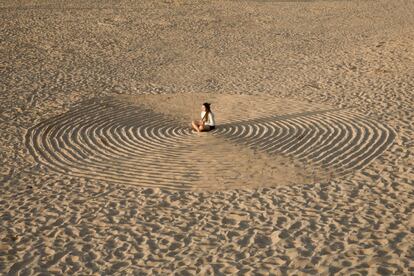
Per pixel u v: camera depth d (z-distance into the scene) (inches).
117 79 615.8
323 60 687.1
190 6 1096.8
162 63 689.6
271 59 703.7
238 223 308.7
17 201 339.6
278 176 364.5
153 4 1111.0
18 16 960.9
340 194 338.0
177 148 416.2
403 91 539.5
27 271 267.7
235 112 496.7
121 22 926.4
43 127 461.1
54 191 352.2
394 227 298.2
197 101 534.3
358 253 274.7
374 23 930.1
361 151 400.2
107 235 300.2
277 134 437.7
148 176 370.6
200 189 350.3
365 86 564.1
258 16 1003.9
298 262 268.8
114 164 390.6
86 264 273.1
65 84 592.7
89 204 335.0
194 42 803.4
